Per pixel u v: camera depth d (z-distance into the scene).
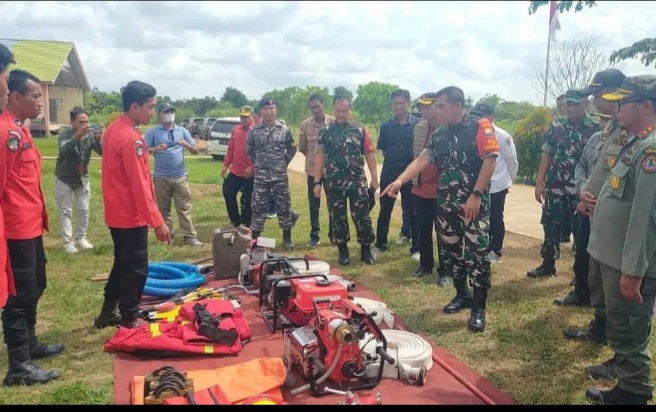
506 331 4.55
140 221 4.33
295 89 36.94
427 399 3.40
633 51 13.60
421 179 5.84
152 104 4.33
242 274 5.64
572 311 4.97
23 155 3.51
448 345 4.30
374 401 3.21
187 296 5.18
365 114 34.84
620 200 3.11
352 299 4.65
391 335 4.04
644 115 3.00
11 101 3.60
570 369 3.88
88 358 4.01
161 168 7.48
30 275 3.57
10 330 3.55
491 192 6.37
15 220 3.48
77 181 7.08
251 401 3.05
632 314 3.07
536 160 14.60
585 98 5.30
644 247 2.86
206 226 9.10
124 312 4.43
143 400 3.16
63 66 34.41
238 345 4.09
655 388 3.58
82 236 7.28
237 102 75.12
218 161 22.83
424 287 5.71
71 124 7.06
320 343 3.42
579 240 4.96
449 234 4.88
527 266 6.49
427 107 5.87
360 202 6.38
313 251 7.24
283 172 7.18
